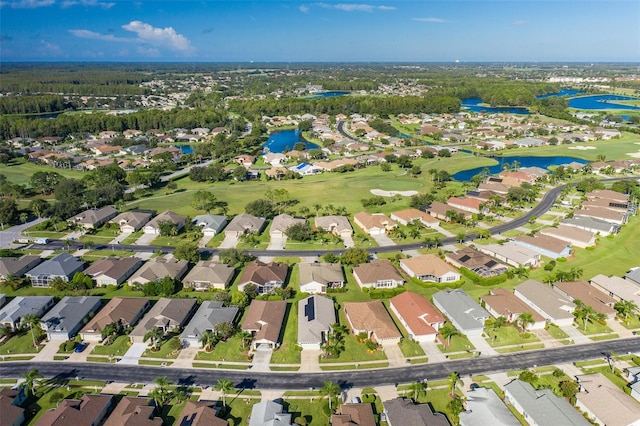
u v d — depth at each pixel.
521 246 140.38
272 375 85.81
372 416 73.94
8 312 102.56
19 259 128.38
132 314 102.69
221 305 106.00
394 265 132.62
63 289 116.62
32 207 172.88
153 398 77.50
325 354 92.06
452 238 153.50
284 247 146.38
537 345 95.25
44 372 86.38
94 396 77.62
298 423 73.31
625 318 103.94
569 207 185.38
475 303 107.00
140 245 147.88
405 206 187.25
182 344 94.75
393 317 106.06
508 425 71.44
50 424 70.19
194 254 131.62
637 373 84.31
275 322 99.38
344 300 113.31
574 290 114.31
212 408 74.88
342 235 155.88
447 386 82.81
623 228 162.00
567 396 79.31
